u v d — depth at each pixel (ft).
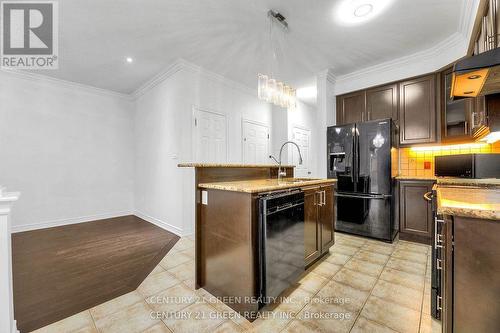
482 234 2.65
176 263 7.88
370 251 8.66
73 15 7.47
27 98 11.80
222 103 12.98
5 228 3.74
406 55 10.16
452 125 9.09
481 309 2.64
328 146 11.16
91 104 13.93
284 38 8.91
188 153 11.20
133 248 9.26
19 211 11.53
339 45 9.41
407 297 5.71
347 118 12.26
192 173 11.19
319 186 7.70
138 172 15.02
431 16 7.55
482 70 3.75
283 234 5.60
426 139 9.90
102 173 14.33
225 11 7.32
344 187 10.61
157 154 12.78
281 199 5.54
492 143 8.75
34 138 11.98
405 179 9.85
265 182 7.03
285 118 16.19
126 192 15.43
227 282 5.52
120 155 15.14
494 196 3.78
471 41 7.30
